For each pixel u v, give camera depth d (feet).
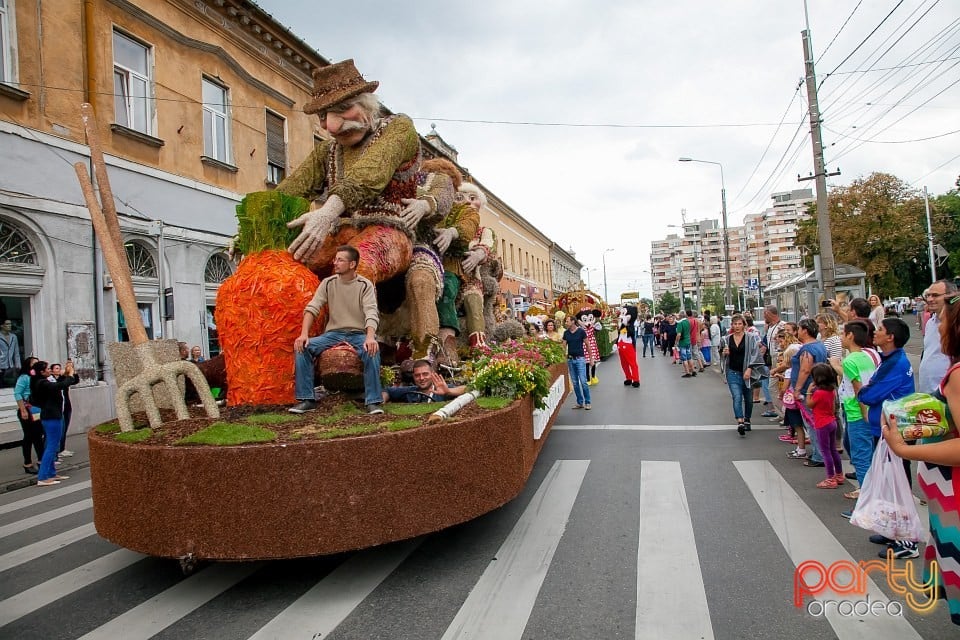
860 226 106.73
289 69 60.90
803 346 20.44
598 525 15.48
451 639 10.01
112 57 41.24
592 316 49.21
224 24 52.06
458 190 25.77
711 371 58.80
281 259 15.05
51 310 35.99
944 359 16.34
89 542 16.56
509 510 16.93
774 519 15.61
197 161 48.80
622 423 30.55
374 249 16.07
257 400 14.30
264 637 10.29
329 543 10.93
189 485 10.87
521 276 135.23
